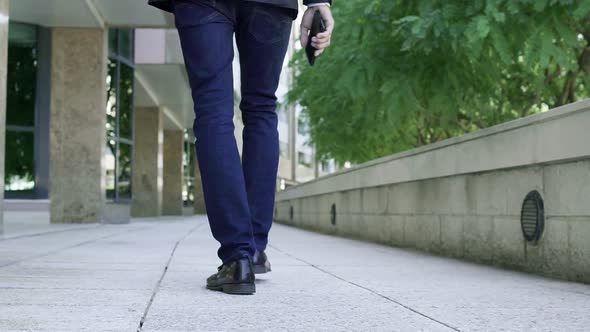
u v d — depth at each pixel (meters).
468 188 5.16
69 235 7.34
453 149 5.36
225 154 2.61
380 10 6.24
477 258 4.96
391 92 6.27
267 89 2.95
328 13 2.84
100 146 11.71
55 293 2.52
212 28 2.65
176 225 12.04
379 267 4.18
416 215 6.43
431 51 6.19
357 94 6.53
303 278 3.31
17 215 13.19
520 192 4.30
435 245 5.89
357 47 6.77
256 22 2.77
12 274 3.17
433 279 3.49
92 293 2.54
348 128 9.88
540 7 4.82
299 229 13.27
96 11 11.26
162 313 2.11
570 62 5.56
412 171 6.42
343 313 2.21
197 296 2.52
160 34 16.55
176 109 24.14
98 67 11.76
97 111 11.72
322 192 11.53
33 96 14.11
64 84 11.71
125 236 7.39
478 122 9.90
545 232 3.96
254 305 2.33
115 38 15.12
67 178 11.66
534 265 4.09
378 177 7.68
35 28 14.12
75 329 1.82
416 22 5.29
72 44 11.73
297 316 2.12
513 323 2.10
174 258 4.37
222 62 2.66
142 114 22.38
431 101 6.64
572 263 3.65
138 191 22.22
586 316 2.27
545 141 3.87
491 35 5.04
